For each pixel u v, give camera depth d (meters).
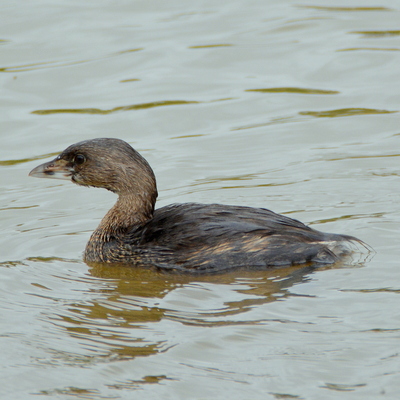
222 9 24.11
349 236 11.24
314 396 7.35
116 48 21.45
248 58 20.83
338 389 7.45
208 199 14.02
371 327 8.73
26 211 13.88
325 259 10.97
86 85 19.64
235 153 16.36
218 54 21.06
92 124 17.83
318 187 14.31
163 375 7.88
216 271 10.98
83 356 8.38
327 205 13.43
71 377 7.94
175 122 17.97
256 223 11.23
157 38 22.03
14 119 18.05
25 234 12.73
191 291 10.15
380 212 12.97
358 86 19.22
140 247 11.48
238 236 11.03
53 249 12.12
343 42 21.39
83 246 12.27
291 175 15.02
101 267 11.40
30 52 21.19
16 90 19.39
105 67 20.50
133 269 11.27
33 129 17.61
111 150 12.13
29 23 22.91
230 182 14.82
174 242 11.27
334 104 18.44
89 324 9.18
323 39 21.70
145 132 17.53
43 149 16.72
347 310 9.24
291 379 7.68
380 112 17.94
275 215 11.59
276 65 20.45
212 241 11.09
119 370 8.03
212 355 8.23
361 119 17.69
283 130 17.39
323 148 16.39
